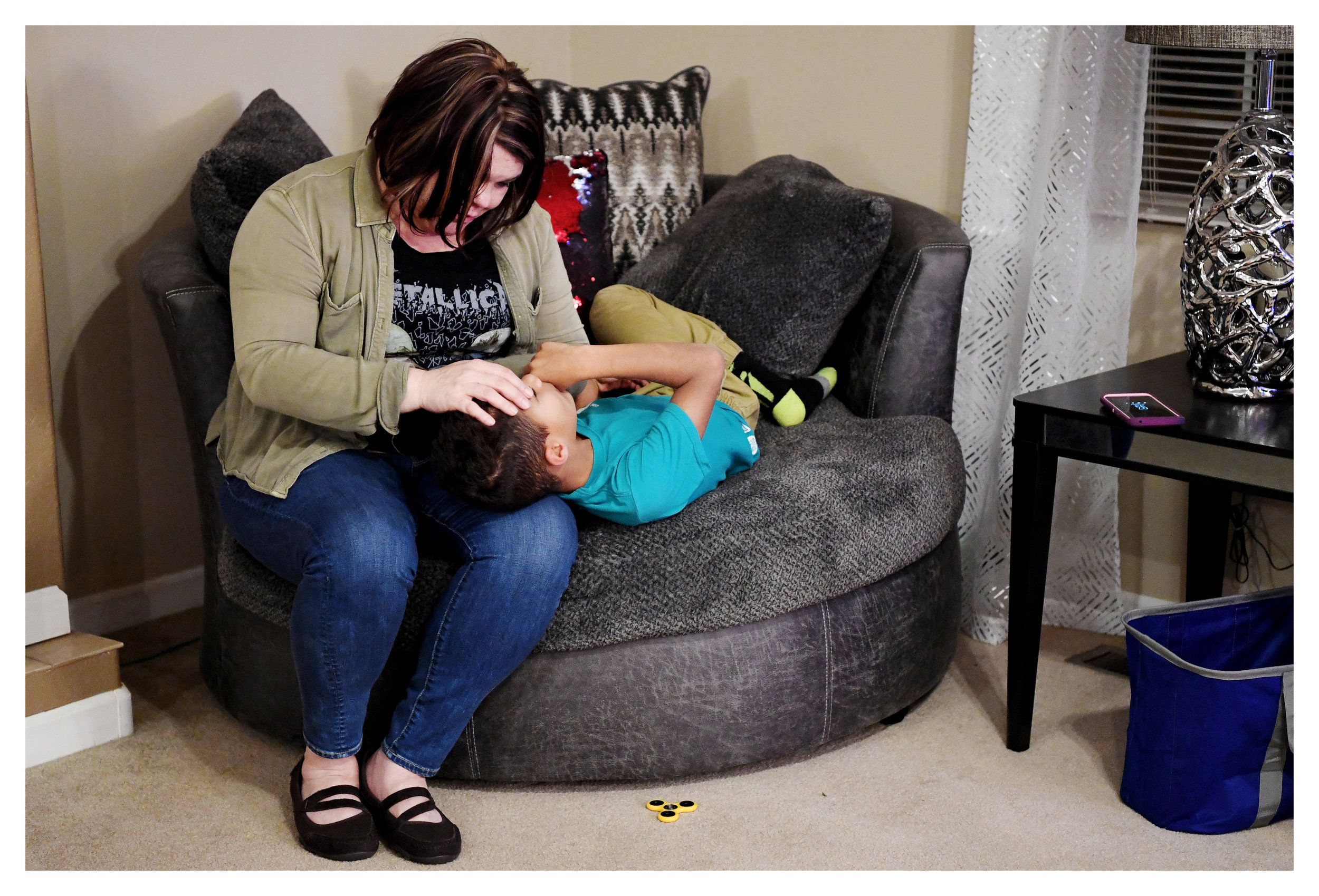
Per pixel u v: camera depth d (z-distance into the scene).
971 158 2.43
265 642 1.94
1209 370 1.91
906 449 2.12
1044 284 2.37
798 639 1.88
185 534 2.59
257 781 1.94
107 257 2.34
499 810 1.85
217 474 1.99
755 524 1.86
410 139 1.61
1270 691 1.71
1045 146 2.33
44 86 2.20
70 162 2.26
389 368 1.64
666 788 1.92
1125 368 2.09
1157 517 2.47
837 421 2.29
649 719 1.83
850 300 2.30
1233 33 1.80
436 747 1.74
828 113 2.75
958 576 2.19
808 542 1.88
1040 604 1.97
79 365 2.34
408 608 1.78
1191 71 2.28
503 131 1.62
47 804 1.86
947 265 2.25
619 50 3.04
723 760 1.88
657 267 2.43
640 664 1.81
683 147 2.61
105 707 2.04
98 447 2.40
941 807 1.86
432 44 2.79
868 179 2.73
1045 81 2.33
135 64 2.31
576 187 2.38
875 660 1.97
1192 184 2.34
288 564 1.72
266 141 2.15
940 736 2.08
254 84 2.49
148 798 1.88
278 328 1.67
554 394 1.73
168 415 2.50
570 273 2.36
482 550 1.69
